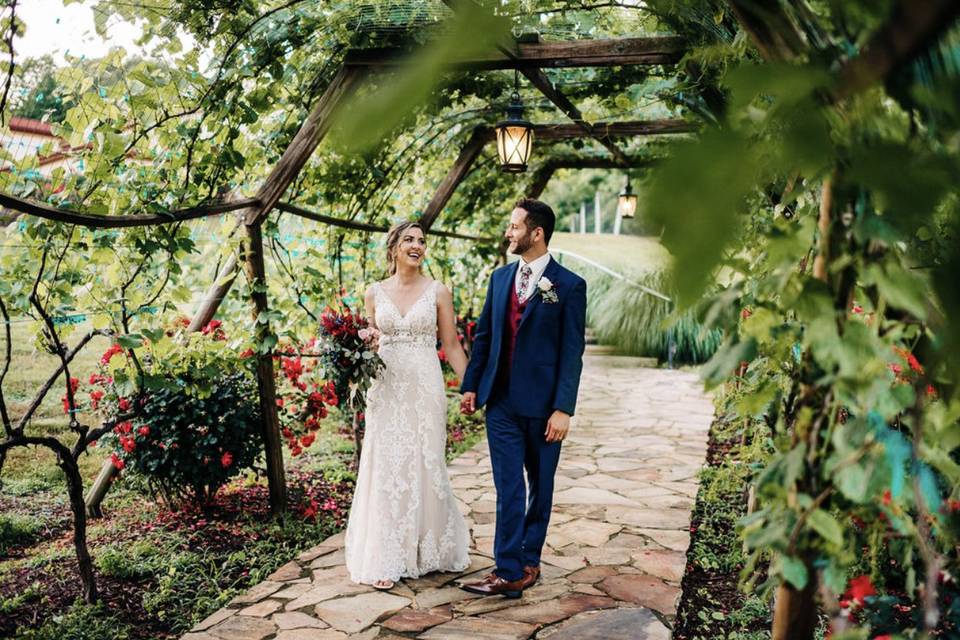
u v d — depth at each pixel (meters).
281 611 3.22
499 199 8.12
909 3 0.37
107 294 3.67
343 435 6.56
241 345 4.21
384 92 0.39
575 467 5.61
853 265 1.18
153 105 3.34
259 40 3.50
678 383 9.30
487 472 5.44
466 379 3.46
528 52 3.94
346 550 3.64
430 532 3.57
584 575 3.60
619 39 3.81
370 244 6.50
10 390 6.03
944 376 0.63
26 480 4.96
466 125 6.15
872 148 0.43
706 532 4.27
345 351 3.42
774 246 1.17
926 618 1.12
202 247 5.22
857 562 2.14
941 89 0.49
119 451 4.20
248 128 4.07
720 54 2.01
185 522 4.37
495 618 3.13
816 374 1.32
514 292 3.30
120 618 3.22
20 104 2.81
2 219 3.19
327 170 4.66
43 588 3.48
